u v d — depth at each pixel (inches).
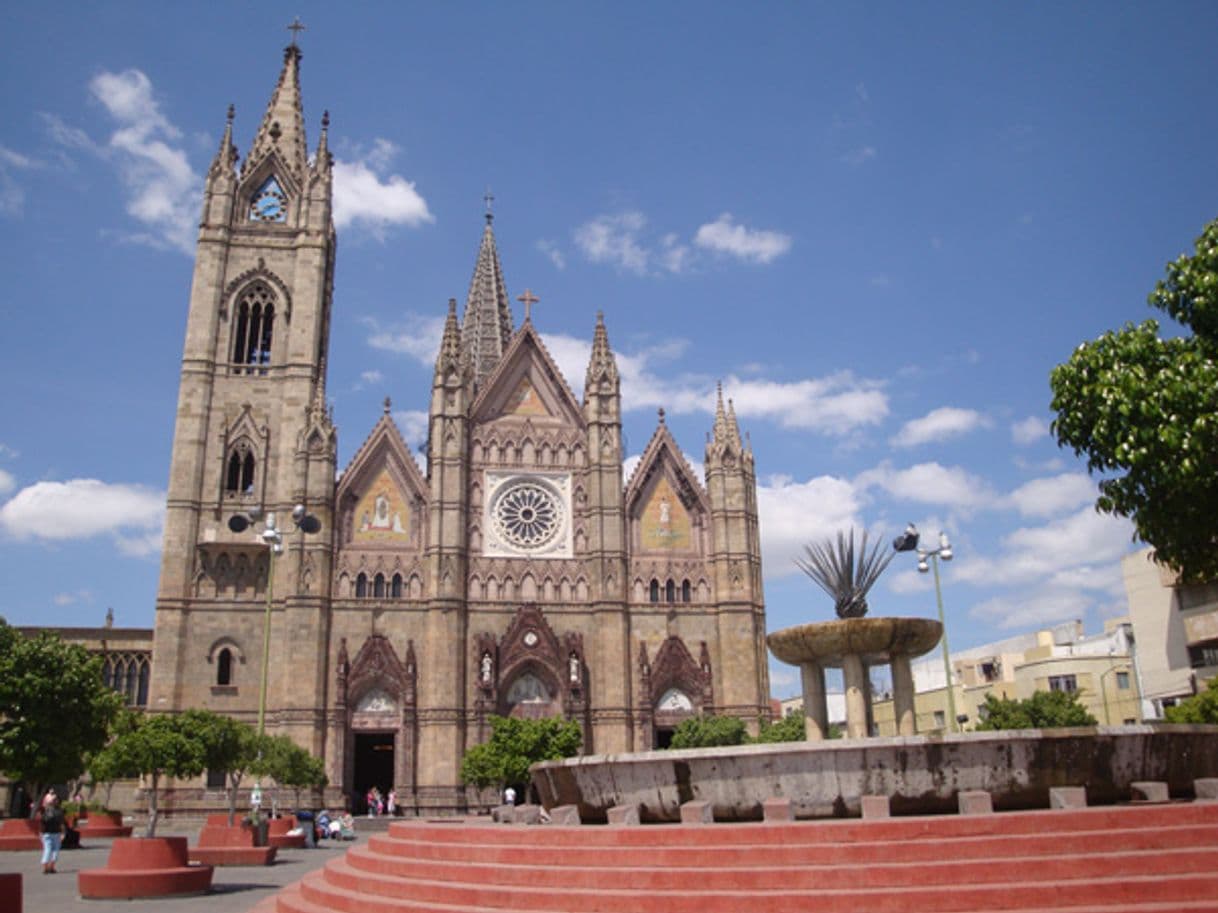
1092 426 1182.9
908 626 1321.4
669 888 781.9
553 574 3430.1
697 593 3503.9
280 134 3870.6
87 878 1237.7
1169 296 1220.5
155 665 3129.9
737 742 3147.1
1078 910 687.1
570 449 3582.7
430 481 3442.4
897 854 776.9
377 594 3316.9
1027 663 4018.2
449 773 3122.5
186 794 3036.4
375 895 932.6
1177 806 828.6
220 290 3577.8
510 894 805.9
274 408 3479.3
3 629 2314.2
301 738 3083.2
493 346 4943.4
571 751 2994.6
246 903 1194.6
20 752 2233.0
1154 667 3319.4
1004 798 968.3
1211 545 1192.2
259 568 3289.9
